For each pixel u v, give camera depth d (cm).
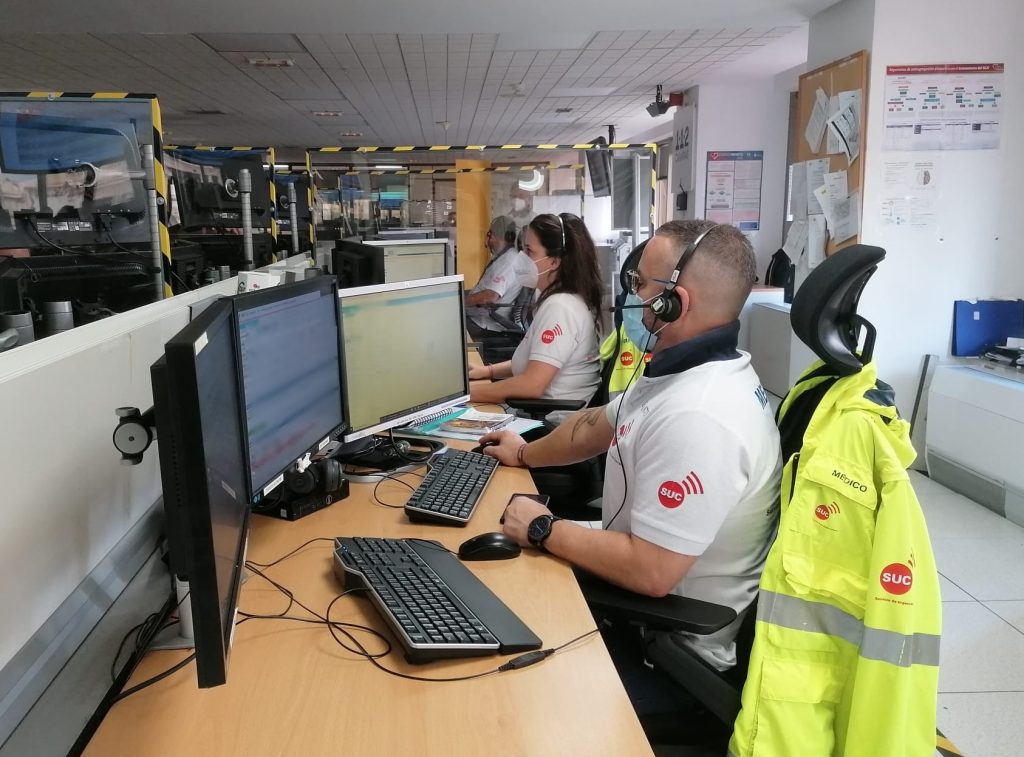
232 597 91
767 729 108
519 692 97
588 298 262
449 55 616
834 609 108
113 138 290
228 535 93
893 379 388
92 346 107
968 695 203
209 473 81
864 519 107
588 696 96
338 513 156
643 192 440
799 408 130
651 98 824
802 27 511
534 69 667
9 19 434
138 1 406
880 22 364
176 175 400
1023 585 262
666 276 134
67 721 87
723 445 120
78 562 100
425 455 191
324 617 114
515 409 251
